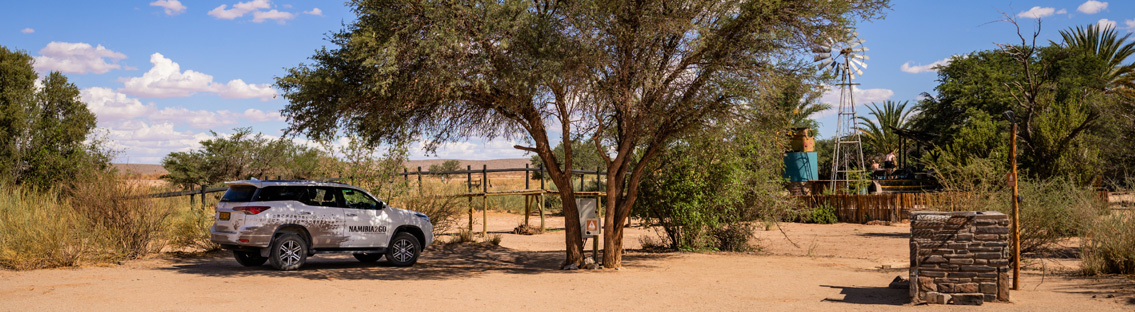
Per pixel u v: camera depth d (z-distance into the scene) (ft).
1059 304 26.32
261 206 40.19
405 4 33.83
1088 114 87.51
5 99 77.97
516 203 122.01
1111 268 35.53
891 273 39.55
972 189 45.11
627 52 37.09
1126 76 141.69
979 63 150.41
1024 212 42.88
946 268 27.27
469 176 75.10
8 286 32.24
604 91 37.01
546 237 73.77
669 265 45.27
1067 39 159.84
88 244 42.73
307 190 42.52
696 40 35.65
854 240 66.80
